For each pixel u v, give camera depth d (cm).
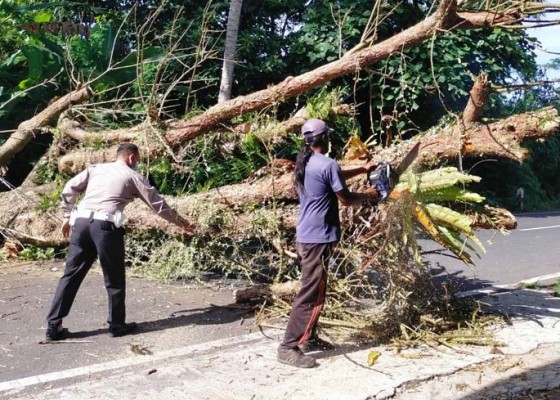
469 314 556
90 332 515
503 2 561
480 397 390
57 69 1147
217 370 428
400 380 408
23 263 785
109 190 497
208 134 734
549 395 399
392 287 508
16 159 1100
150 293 637
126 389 394
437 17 571
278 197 602
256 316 552
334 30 1380
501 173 2044
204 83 1329
